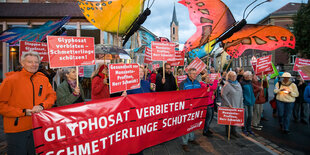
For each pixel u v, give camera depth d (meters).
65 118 2.03
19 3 9.57
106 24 3.61
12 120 2.03
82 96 3.02
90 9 3.29
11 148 2.07
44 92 2.27
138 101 2.67
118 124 2.45
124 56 6.12
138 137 2.70
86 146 2.17
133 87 2.67
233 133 4.51
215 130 5.07
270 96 11.23
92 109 2.21
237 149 3.75
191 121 3.46
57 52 2.21
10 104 2.02
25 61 2.08
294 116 6.38
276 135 4.80
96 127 2.24
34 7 9.31
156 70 8.05
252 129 5.32
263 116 6.84
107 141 2.34
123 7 3.39
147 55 6.96
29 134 2.15
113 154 2.41
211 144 4.02
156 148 3.81
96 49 5.11
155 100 2.88
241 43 4.85
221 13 3.86
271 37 4.32
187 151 3.64
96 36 9.34
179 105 3.23
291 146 4.08
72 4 9.84
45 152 1.92
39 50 4.59
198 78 5.32
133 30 3.42
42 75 2.34
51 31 6.09
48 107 2.18
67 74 2.76
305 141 4.37
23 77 2.10
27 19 8.76
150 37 7.43
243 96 4.67
